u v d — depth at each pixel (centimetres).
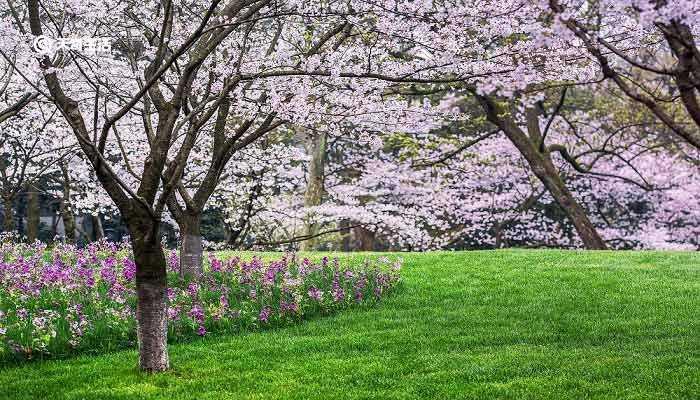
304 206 2442
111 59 1186
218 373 839
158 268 830
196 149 1748
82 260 1194
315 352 941
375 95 1123
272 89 1055
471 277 1502
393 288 1377
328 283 1312
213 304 1120
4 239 1764
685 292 1303
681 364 825
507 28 870
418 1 866
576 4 720
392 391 754
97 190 1845
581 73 1020
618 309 1173
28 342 901
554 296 1286
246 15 846
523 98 1925
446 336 1010
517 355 887
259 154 1800
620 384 752
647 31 887
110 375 825
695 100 637
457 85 1498
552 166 2117
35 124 1567
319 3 1034
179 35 1228
